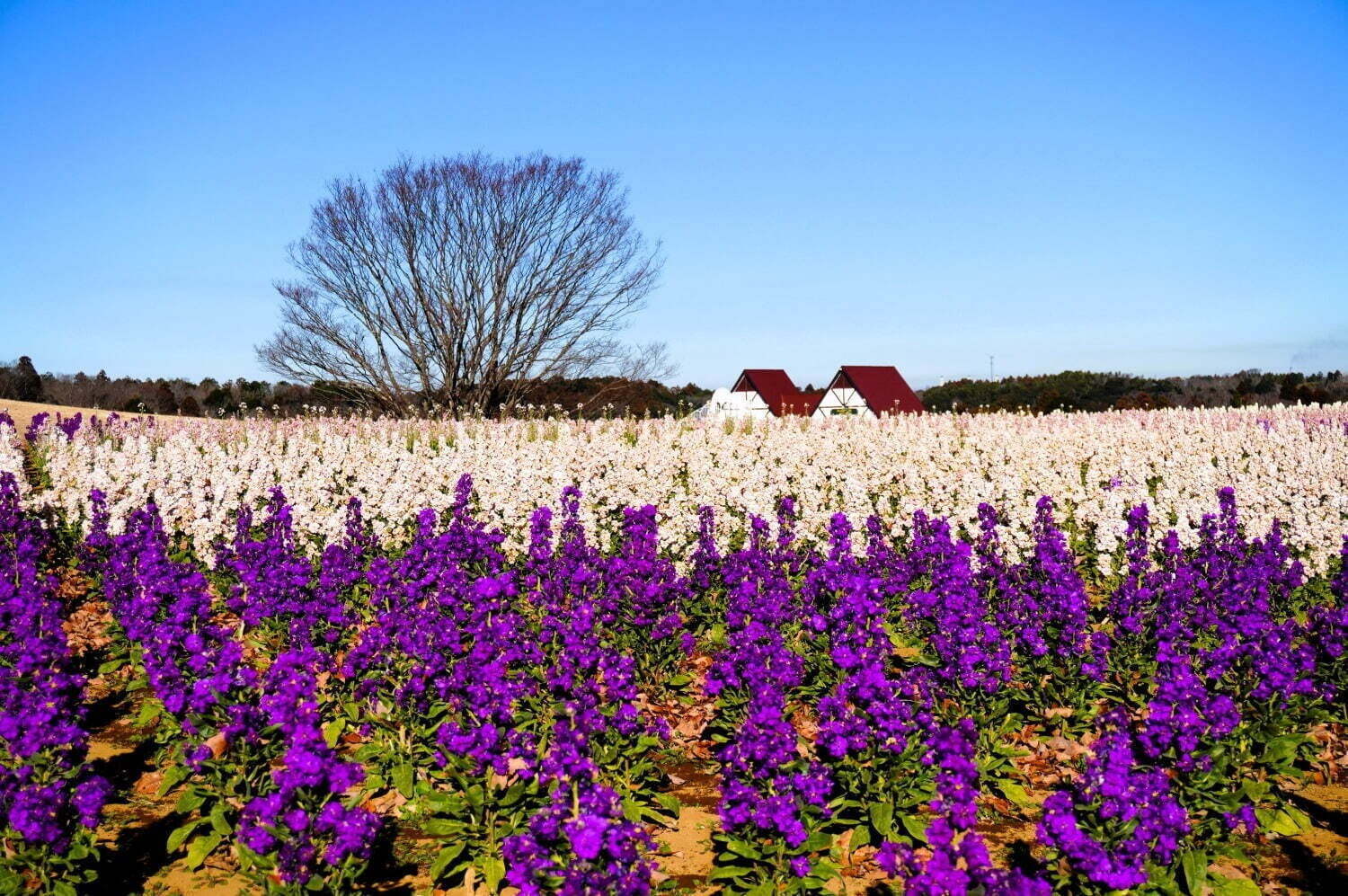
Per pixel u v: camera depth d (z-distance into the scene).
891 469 17.00
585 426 23.70
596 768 5.84
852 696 6.42
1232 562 9.44
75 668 8.43
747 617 7.61
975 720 6.70
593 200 36.53
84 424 25.95
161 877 5.44
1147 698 7.40
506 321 36.91
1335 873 5.46
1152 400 59.97
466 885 5.28
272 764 6.33
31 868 5.11
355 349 36.00
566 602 8.45
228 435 23.08
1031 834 5.91
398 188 34.78
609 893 4.28
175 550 11.70
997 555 9.67
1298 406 32.62
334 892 4.77
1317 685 7.28
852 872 5.49
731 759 5.45
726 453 18.23
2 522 11.18
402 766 6.27
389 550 11.83
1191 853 5.21
